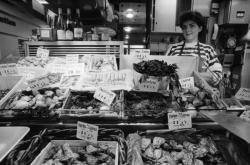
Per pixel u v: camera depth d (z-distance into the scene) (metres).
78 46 1.98
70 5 2.44
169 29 3.69
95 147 1.00
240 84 3.34
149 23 4.08
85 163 0.92
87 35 2.04
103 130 1.08
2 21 2.46
